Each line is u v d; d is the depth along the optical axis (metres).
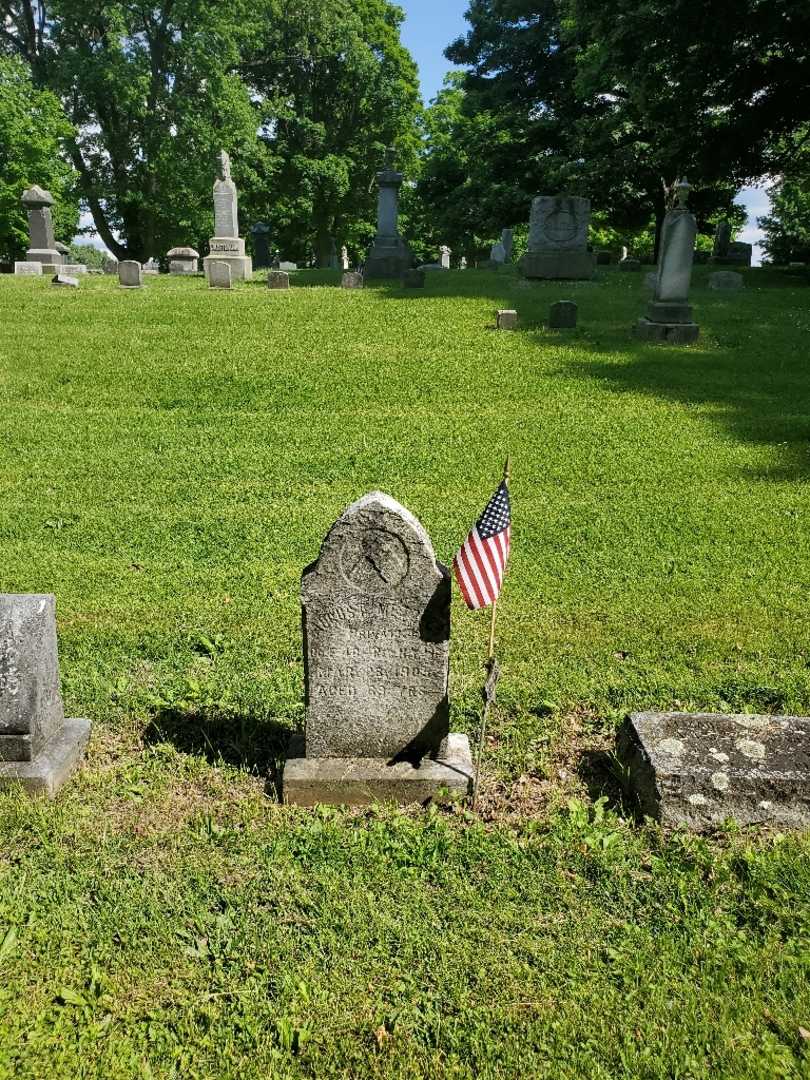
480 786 4.93
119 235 51.22
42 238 33.03
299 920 3.94
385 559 4.51
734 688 5.86
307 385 14.86
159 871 4.22
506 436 12.11
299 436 12.21
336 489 10.16
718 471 10.59
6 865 4.26
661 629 6.74
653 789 4.57
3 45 45.16
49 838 4.46
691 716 5.05
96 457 11.33
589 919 3.94
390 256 29.94
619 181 36.16
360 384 14.89
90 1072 3.22
